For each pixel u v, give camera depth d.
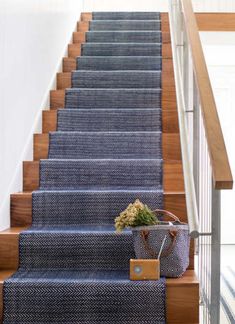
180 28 3.81
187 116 3.25
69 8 5.14
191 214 2.17
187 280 2.31
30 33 3.44
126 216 2.43
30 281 2.30
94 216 2.91
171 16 4.57
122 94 4.00
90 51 4.91
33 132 3.52
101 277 2.40
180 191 3.17
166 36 5.11
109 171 3.21
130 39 5.14
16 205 2.93
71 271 2.56
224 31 5.21
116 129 3.76
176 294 2.26
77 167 3.22
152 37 5.12
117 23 5.42
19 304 2.29
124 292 2.27
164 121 3.75
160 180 3.19
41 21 3.79
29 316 2.29
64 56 4.81
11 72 2.96
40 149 3.53
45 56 3.95
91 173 3.21
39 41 3.73
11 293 2.28
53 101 4.09
